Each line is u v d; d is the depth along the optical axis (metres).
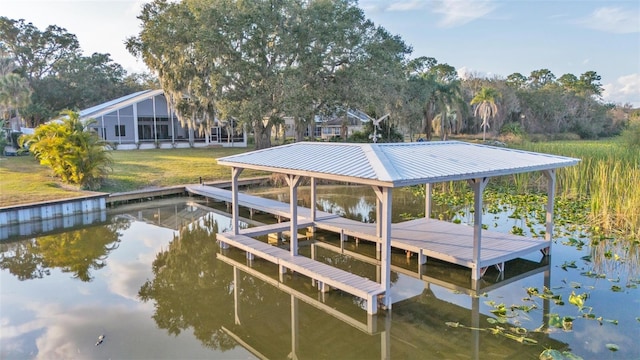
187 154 21.69
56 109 32.50
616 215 8.61
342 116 21.41
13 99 24.50
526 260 7.02
